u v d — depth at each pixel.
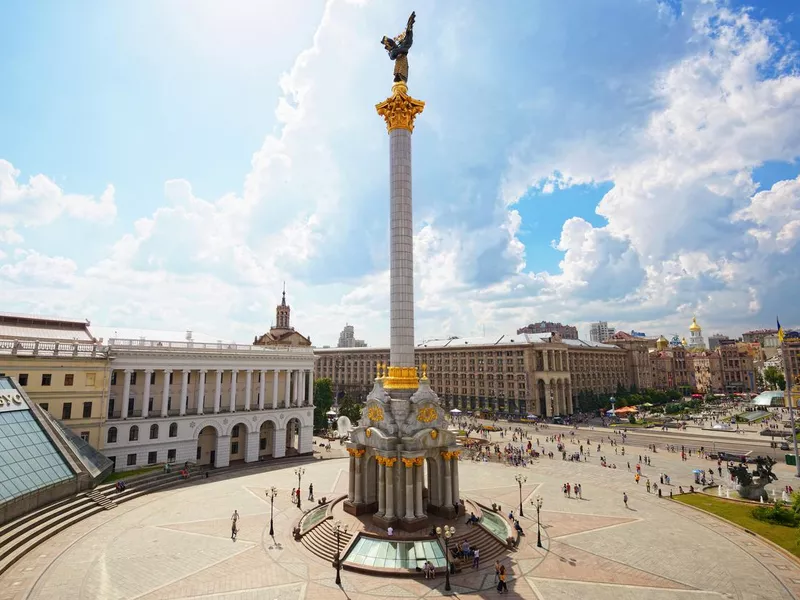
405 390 52.22
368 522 48.78
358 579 39.06
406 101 55.78
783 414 164.12
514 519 51.94
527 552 44.91
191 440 80.00
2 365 63.62
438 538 44.22
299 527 49.84
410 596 36.16
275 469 82.88
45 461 56.06
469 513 52.03
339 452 99.38
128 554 43.59
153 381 80.88
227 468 82.31
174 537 48.22
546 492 67.69
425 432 48.88
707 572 40.22
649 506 60.69
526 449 104.56
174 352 79.69
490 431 134.12
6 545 43.03
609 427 146.38
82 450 64.62
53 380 67.81
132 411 78.19
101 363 72.25
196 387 85.38
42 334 82.62
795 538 47.66
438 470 52.12
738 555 43.94
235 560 42.66
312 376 98.50
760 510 55.62
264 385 91.06
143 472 70.00
